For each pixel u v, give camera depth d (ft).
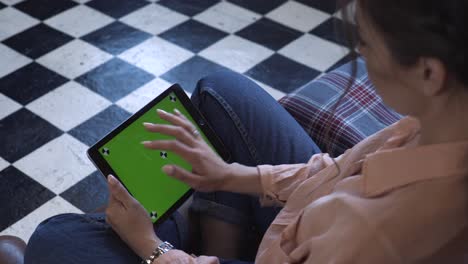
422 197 2.41
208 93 4.67
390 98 2.35
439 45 2.02
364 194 2.59
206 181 3.93
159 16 10.84
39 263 3.91
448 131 2.36
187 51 10.14
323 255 2.65
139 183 4.13
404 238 2.44
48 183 7.93
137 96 9.29
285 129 4.68
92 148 4.01
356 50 2.35
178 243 4.44
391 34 2.10
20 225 7.44
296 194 3.61
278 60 10.04
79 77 9.52
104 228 4.04
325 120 5.45
